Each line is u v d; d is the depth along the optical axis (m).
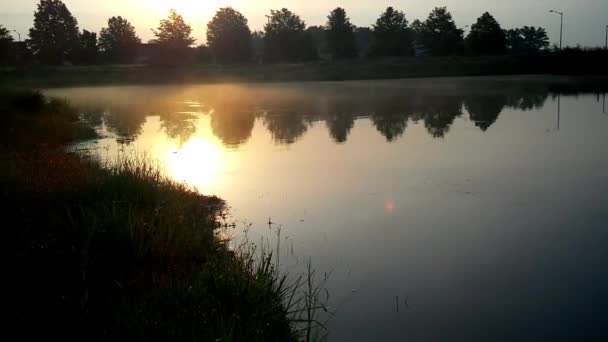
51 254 5.50
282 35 73.56
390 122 19.56
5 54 59.75
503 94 31.67
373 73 58.53
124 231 5.83
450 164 11.55
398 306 5.35
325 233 7.38
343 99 31.47
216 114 24.41
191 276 5.32
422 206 8.58
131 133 17.91
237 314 4.57
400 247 6.86
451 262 6.39
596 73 52.81
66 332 4.18
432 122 19.17
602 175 10.27
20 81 52.66
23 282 4.95
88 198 7.09
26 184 7.50
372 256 6.57
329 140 15.62
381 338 4.77
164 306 4.65
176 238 6.00
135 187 7.48
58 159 9.21
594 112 20.86
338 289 5.70
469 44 69.94
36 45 70.94
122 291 4.91
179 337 4.14
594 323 4.99
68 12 72.19
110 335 4.14
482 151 12.97
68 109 20.86
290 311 5.07
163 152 13.80
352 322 5.03
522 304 5.38
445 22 72.25
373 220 7.92
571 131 15.80
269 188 9.80
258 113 24.55
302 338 4.72
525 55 59.94
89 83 55.22
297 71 60.91
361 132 17.09
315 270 6.16
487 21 69.56
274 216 8.12
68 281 5.02
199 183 10.21
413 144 14.39
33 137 14.66
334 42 75.12
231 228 7.55
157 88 48.91
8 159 9.34
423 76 57.50
